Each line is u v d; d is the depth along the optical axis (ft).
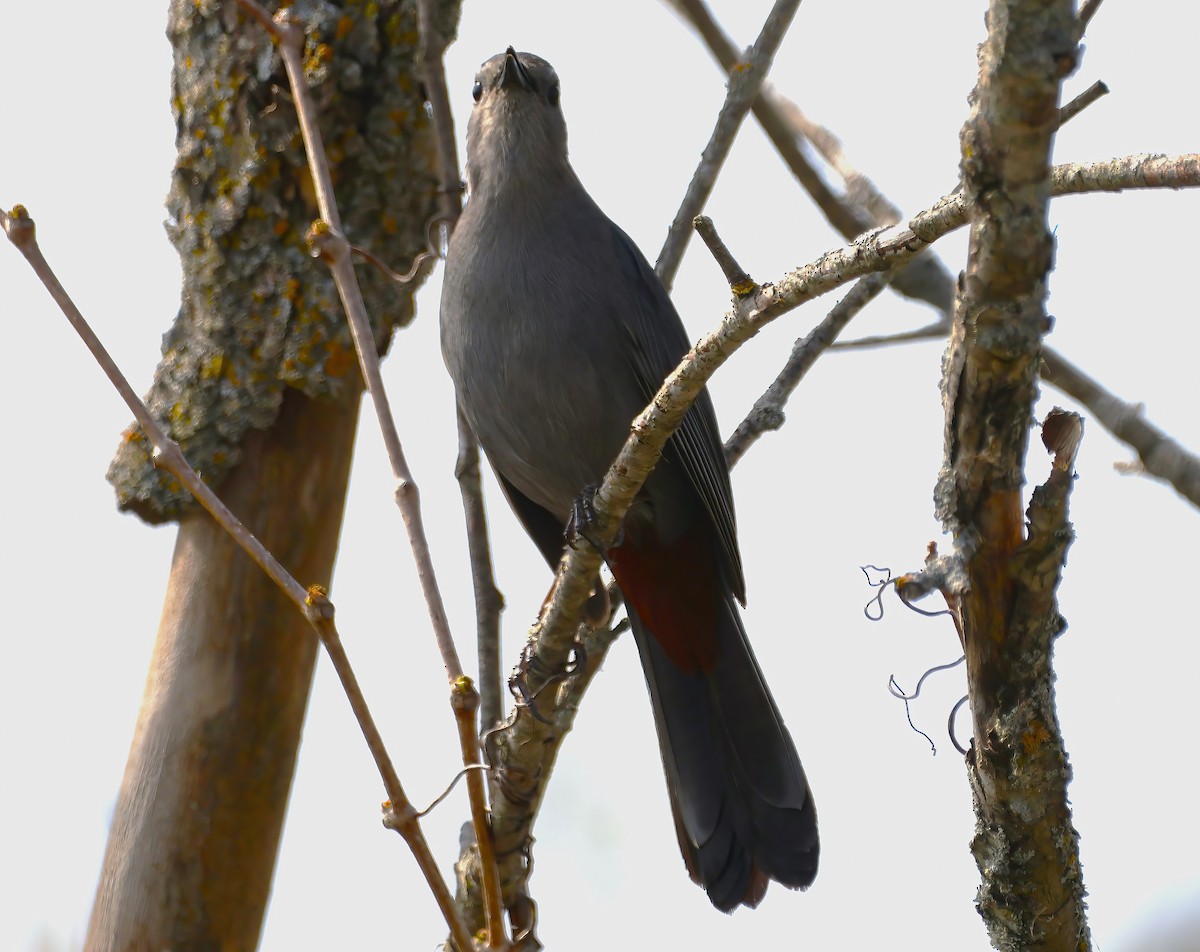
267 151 28.53
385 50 29.45
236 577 27.63
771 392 27.81
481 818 19.25
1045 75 14.57
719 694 29.73
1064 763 18.44
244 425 28.17
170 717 27.02
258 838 27.22
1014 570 17.33
